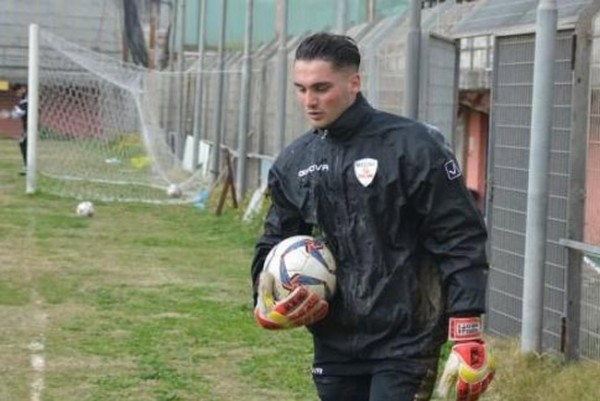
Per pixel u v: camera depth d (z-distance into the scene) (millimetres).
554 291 19828
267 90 48594
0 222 41844
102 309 25938
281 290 10734
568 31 19484
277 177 11125
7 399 18203
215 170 53531
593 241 18859
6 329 23469
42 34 69500
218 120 54094
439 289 10586
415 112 23016
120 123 69688
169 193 53781
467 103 38438
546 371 18750
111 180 59875
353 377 10922
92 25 111438
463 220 10305
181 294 28203
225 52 63750
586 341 19062
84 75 70938
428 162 10273
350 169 10477
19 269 31297
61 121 69688
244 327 24250
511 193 21469
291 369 20609
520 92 21125
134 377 19781
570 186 19250
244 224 42562
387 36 31172
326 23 47000
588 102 19031
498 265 21969
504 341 21156
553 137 19859
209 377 19953
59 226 41250
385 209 10414
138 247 36688
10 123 106750
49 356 21203
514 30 21125
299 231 11352
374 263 10539
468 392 10164
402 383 10578
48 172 61625
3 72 108438
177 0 79812
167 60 92562
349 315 10703
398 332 10602
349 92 10469
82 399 18281
